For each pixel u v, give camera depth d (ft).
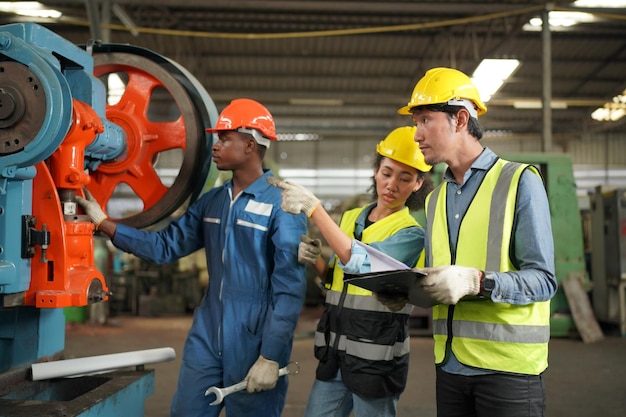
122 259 28.19
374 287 4.77
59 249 5.25
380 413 5.85
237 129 6.36
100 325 23.07
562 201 20.11
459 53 34.09
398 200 6.19
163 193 7.18
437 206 5.15
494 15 23.85
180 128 7.20
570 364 15.65
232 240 6.30
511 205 4.55
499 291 4.19
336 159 54.54
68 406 5.16
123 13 24.71
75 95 6.06
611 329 21.58
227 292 6.26
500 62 26.02
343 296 6.02
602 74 38.63
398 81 39.50
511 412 4.47
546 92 22.93
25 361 6.22
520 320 4.51
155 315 26.14
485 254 4.63
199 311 6.48
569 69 37.81
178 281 27.14
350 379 5.79
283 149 54.75
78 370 6.19
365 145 54.34
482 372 4.58
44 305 5.15
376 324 5.76
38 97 4.87
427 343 18.58
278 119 48.65
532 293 4.26
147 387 6.63
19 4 25.86
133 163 7.09
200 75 37.09
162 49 33.24
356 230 6.41
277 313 5.96
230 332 6.15
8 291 4.94
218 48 34.22
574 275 20.01
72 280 5.30
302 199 5.15
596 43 33.40
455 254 4.88
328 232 5.13
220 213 6.49
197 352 6.31
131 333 21.15
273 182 5.34
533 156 20.08
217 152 6.41
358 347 5.77
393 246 5.68
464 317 4.71
